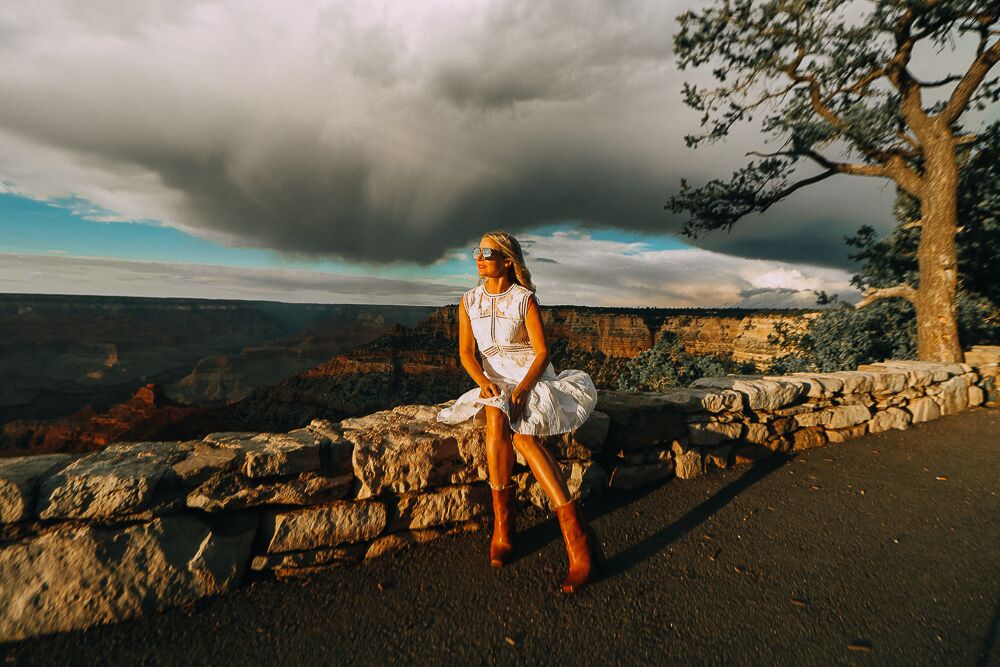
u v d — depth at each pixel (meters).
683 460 3.25
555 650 1.64
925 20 7.11
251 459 2.00
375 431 2.42
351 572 2.10
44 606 1.66
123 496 1.80
